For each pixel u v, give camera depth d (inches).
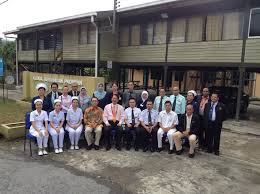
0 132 324.5
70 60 731.4
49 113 280.1
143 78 951.0
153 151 284.0
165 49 568.1
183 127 279.3
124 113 293.0
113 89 318.0
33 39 908.6
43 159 253.8
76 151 279.4
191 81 892.0
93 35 662.5
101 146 297.3
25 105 539.2
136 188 197.6
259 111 623.5
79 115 289.9
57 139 274.2
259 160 269.1
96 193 187.0
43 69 970.7
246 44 450.0
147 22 604.7
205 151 289.1
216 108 276.2
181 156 271.9
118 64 673.6
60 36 783.1
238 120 443.8
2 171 219.6
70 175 216.8
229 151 295.4
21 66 1032.2
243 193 195.6
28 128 274.4
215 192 195.5
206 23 510.3
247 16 440.5
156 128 286.0
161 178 216.4
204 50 508.1
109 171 228.1
